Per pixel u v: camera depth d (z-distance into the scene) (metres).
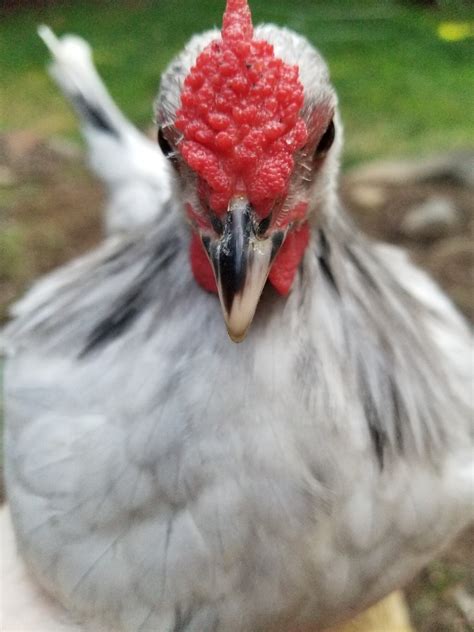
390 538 0.12
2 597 0.14
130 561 0.12
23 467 0.13
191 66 0.11
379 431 0.12
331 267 0.12
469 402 0.14
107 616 0.13
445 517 0.13
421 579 0.23
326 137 0.11
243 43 0.10
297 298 0.12
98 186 0.40
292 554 0.12
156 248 0.12
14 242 0.34
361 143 0.45
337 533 0.12
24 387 0.13
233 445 0.11
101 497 0.12
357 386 0.12
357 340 0.12
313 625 0.13
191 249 0.12
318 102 0.11
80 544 0.12
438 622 0.22
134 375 0.12
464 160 0.40
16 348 0.14
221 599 0.12
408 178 0.40
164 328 0.12
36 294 0.16
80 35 0.62
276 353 0.11
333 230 0.12
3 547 0.15
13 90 0.54
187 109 0.11
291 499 0.11
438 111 0.49
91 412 0.12
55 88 0.54
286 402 0.11
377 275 0.13
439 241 0.35
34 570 0.14
